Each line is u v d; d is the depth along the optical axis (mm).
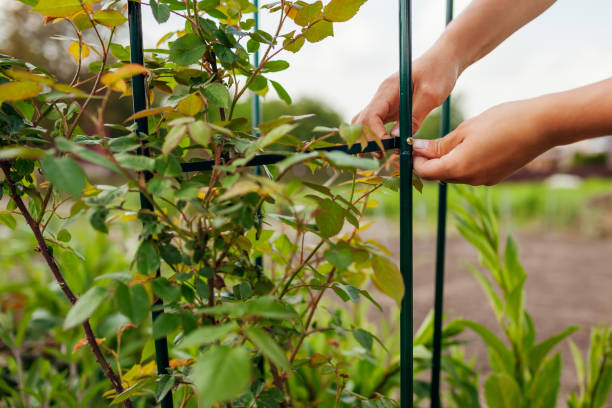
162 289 478
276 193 434
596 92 581
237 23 703
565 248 4906
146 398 955
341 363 796
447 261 4109
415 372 1156
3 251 1745
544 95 631
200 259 535
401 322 617
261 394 612
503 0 837
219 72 652
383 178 644
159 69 631
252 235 712
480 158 642
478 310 2635
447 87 840
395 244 3775
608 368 1100
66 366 1475
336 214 548
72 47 692
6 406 1158
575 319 2498
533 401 1062
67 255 677
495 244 1161
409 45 591
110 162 431
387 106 815
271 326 603
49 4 516
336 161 414
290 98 758
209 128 443
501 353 1096
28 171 596
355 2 554
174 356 1036
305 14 573
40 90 453
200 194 621
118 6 629
